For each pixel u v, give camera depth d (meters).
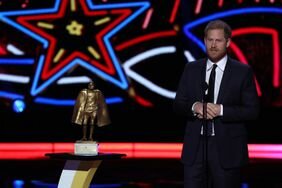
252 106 9.66
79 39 24.14
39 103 24.56
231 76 9.73
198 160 9.77
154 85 23.73
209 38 9.49
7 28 24.62
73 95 24.36
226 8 23.12
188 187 9.81
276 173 20.06
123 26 23.84
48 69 24.36
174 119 24.17
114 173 20.97
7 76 24.56
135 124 24.48
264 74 22.95
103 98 11.57
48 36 24.33
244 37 22.95
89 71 24.11
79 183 11.54
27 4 24.56
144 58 23.77
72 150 23.91
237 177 9.72
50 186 18.55
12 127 25.12
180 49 23.53
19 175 20.86
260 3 22.84
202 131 9.75
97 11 24.08
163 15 23.62
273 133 23.70
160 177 20.09
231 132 9.66
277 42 22.73
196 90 9.83
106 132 24.88
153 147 23.38
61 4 24.33
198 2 23.33
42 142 24.70
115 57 23.86
